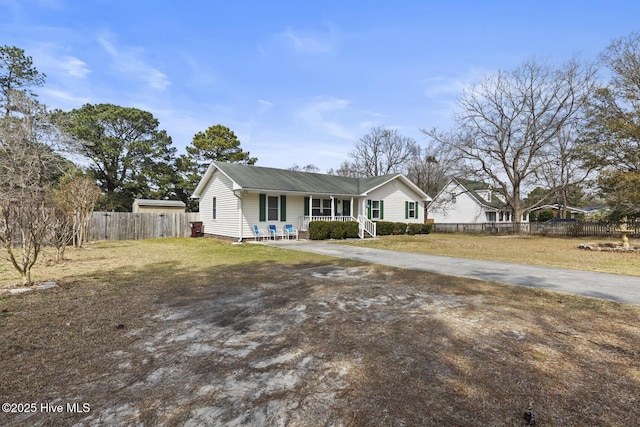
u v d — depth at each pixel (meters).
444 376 2.83
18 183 12.02
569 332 3.90
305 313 4.67
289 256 10.91
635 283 6.72
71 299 5.40
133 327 4.11
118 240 17.84
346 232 18.45
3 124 14.68
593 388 2.62
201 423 2.19
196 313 4.68
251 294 5.78
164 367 3.03
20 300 5.31
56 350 3.40
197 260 9.98
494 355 3.26
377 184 22.27
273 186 17.27
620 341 3.63
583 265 9.23
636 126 18.62
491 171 27.44
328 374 2.87
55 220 9.91
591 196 23.88
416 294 5.77
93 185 14.57
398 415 2.26
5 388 2.65
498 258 10.77
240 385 2.70
